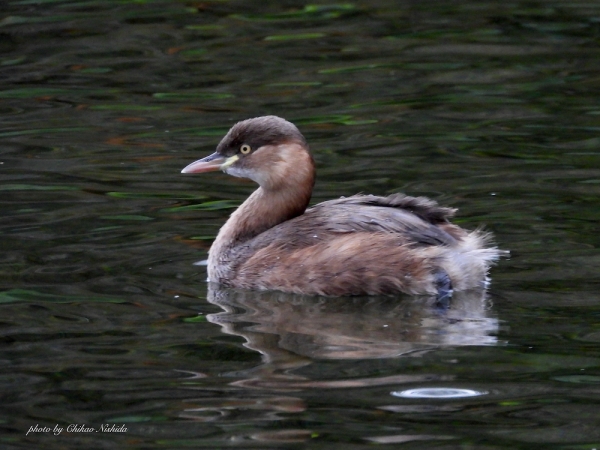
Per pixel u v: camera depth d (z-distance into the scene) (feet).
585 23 78.79
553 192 49.21
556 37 76.07
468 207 47.65
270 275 40.78
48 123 62.39
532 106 62.80
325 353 33.83
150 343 34.83
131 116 63.36
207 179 53.93
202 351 34.12
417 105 63.67
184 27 80.18
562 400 30.17
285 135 43.47
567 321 36.11
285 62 72.74
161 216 48.21
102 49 75.77
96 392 31.17
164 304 38.68
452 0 85.71
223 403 30.35
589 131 58.08
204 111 63.82
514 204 47.83
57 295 39.17
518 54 72.90
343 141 57.82
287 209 43.55
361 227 40.70
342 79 69.00
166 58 74.13
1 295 39.04
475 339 34.86
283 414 29.63
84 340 35.06
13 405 30.42
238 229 43.39
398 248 39.88
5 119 63.21
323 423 29.09
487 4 84.48
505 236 44.16
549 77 68.03
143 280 41.01
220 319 37.27
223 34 78.69
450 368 32.45
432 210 41.47
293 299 39.88
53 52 75.10
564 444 27.78
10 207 49.11
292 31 79.25
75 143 58.85
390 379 31.68
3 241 44.75
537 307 37.52
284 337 35.35
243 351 34.12
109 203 49.85
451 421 29.12
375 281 39.86
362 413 29.58
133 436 28.63
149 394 30.99
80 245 44.45
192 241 45.21
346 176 52.39
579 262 41.42
